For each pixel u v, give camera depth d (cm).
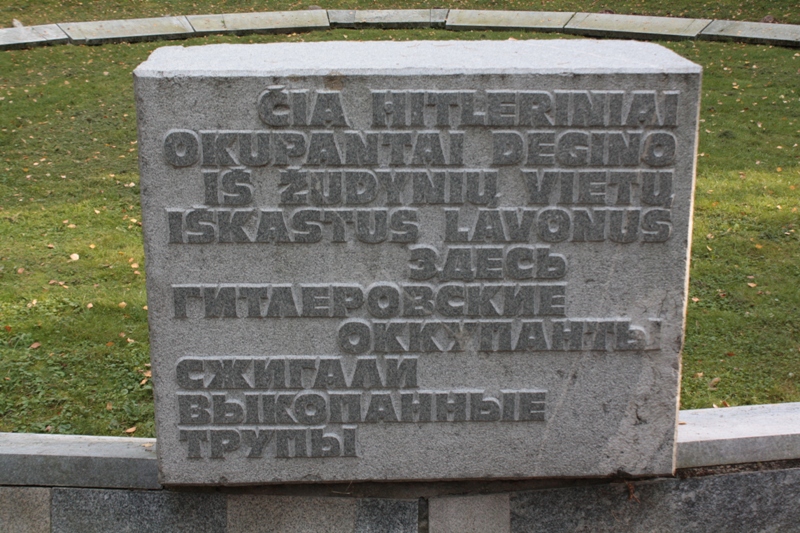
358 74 301
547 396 335
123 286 578
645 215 315
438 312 325
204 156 306
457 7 1382
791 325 512
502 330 327
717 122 907
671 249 319
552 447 341
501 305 325
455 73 301
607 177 311
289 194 311
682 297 324
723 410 385
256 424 336
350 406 334
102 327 515
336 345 328
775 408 386
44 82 1034
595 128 307
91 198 745
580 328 326
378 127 306
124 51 1170
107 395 449
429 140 307
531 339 328
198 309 321
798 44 1138
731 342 497
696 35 1191
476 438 340
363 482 349
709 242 632
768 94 980
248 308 322
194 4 1411
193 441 335
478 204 314
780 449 354
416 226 316
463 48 346
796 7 1277
